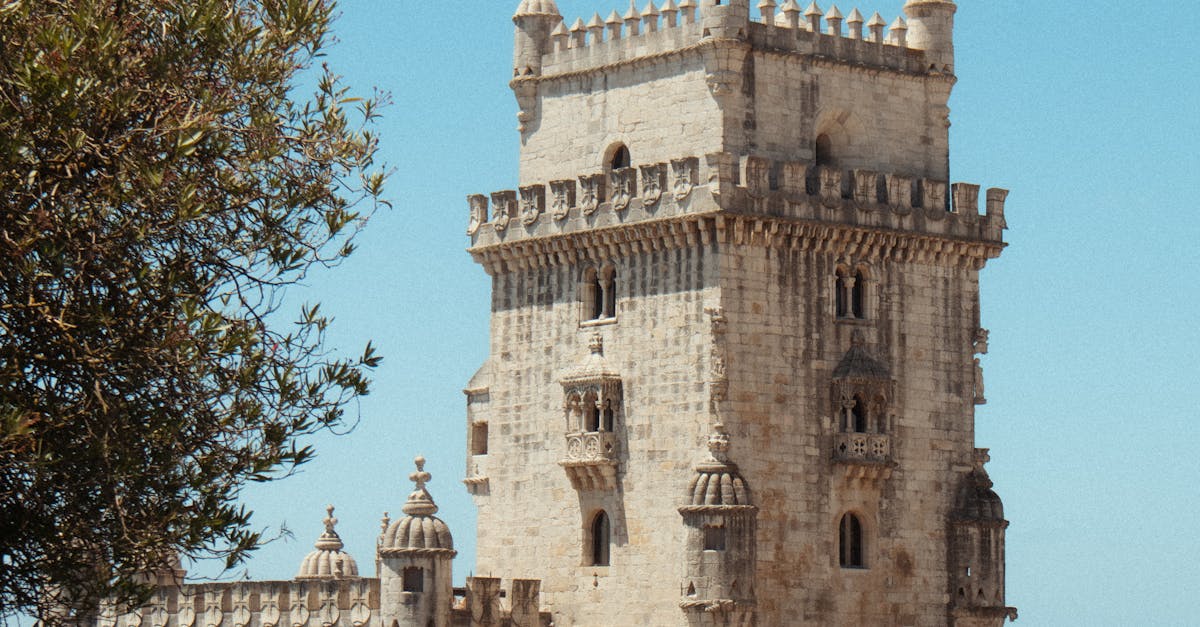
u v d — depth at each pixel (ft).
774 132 318.04
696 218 308.40
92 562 149.18
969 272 333.83
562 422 327.06
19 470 144.05
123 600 151.84
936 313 329.93
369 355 159.63
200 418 152.15
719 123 313.12
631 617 315.58
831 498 317.22
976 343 333.42
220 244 154.20
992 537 329.11
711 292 308.81
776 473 311.88
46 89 143.02
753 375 310.65
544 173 337.11
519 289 335.47
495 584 318.86
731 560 304.71
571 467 321.52
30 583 147.95
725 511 304.09
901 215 325.01
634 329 318.45
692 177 310.24
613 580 318.45
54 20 147.02
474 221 339.36
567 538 325.62
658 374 314.76
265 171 157.07
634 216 315.99
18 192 143.64
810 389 315.99
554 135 336.08
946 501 328.90
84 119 145.59
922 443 326.65
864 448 318.65
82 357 145.38
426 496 315.99
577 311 326.44
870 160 327.88
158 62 150.82
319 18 159.12
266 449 154.10
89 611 151.74
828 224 316.19
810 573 314.14
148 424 148.66
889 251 324.80
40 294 145.07
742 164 310.86
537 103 338.95
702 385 308.81
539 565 329.72
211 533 150.92
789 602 311.68
